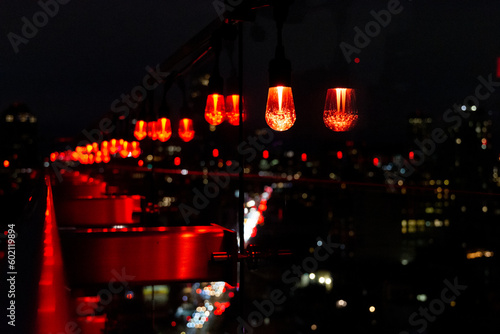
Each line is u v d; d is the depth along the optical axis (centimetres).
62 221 355
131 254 196
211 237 200
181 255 198
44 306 100
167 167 509
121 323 192
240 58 199
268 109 149
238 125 205
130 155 461
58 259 126
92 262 192
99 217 360
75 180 565
